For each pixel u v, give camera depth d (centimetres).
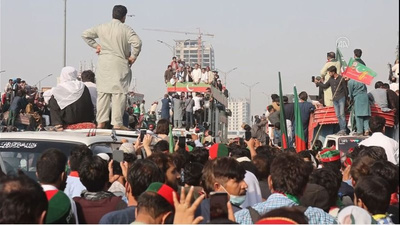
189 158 834
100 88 1108
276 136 1722
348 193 707
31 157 830
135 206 535
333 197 604
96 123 1132
